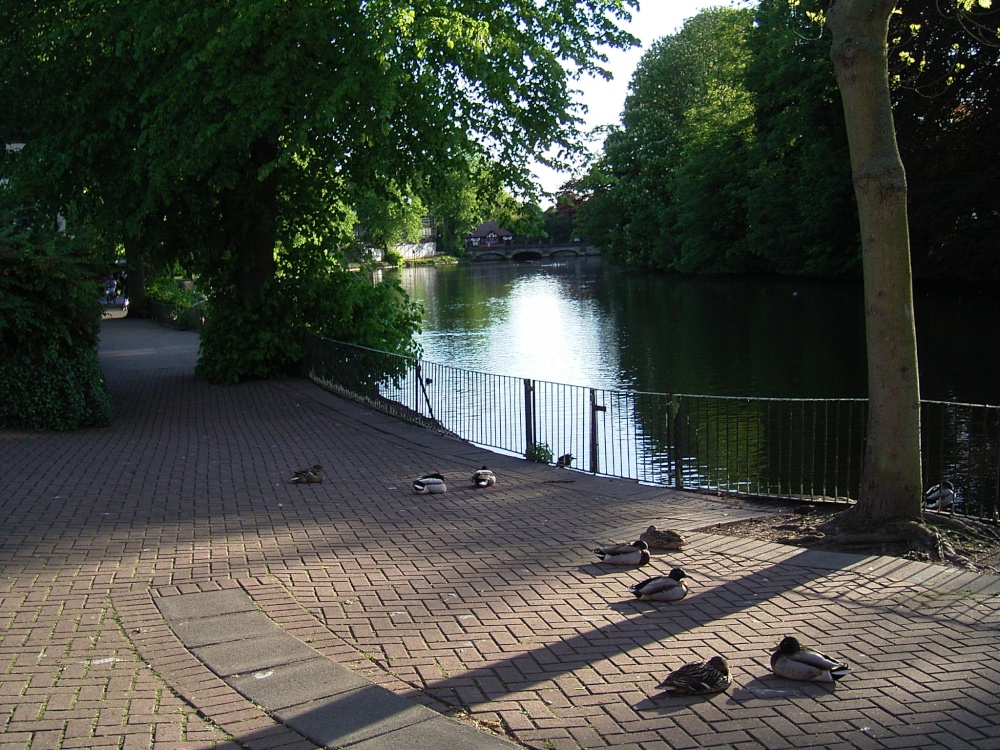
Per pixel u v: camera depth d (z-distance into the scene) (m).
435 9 16.91
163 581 7.80
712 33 65.75
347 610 7.14
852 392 23.73
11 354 15.45
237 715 5.35
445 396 17.08
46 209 19.23
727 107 65.25
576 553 8.73
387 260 110.81
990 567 8.01
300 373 22.20
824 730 5.16
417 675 5.94
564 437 17.97
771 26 49.09
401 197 25.67
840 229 50.00
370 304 23.00
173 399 19.58
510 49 18.22
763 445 18.73
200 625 6.79
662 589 7.26
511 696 5.61
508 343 36.19
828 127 47.25
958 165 40.53
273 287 21.78
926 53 34.00
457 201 21.66
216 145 17.38
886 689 5.67
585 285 67.12
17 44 19.30
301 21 16.80
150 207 18.30
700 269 70.38
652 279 69.50
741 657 6.20
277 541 9.10
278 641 6.47
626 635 6.61
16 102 19.81
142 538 9.14
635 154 78.94
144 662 6.14
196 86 17.55
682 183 69.31
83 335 16.31
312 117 17.44
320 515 10.22
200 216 20.47
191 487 11.59
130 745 5.00
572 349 33.94
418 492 11.37
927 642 6.38
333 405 18.45
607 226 83.62
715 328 37.56
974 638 6.42
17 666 6.05
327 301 22.31
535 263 114.62
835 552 8.51
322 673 5.91
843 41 8.66
